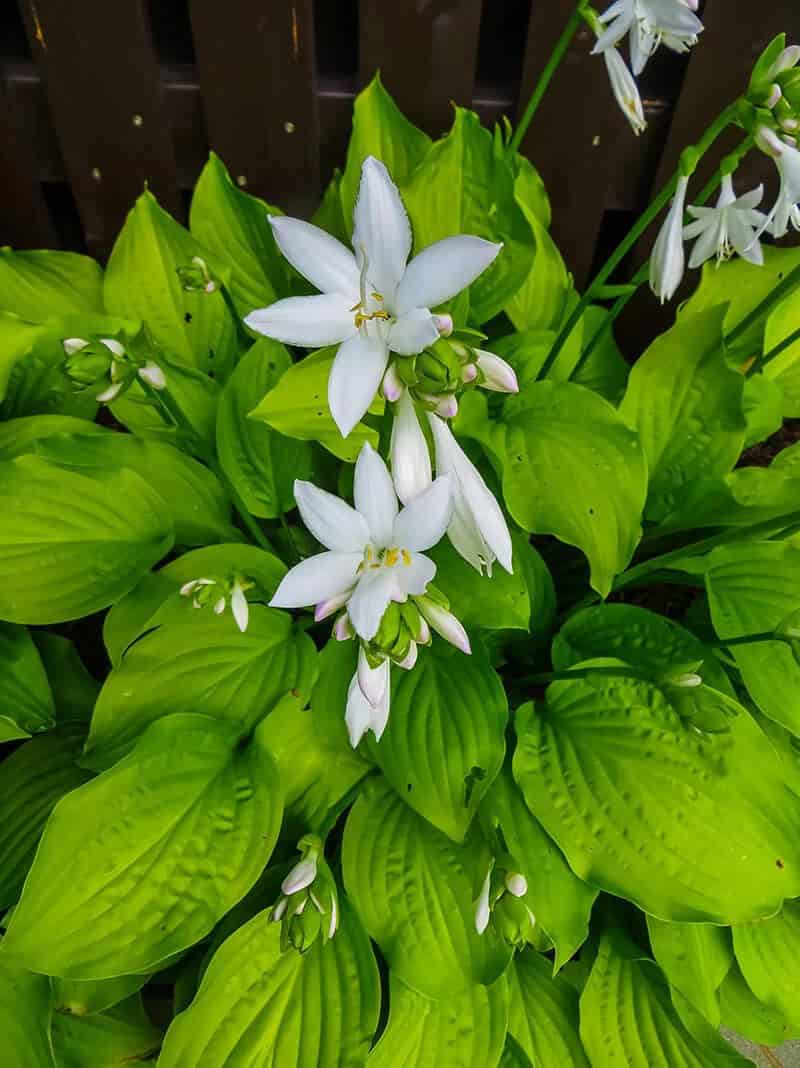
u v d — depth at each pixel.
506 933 0.38
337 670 0.48
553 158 0.66
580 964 0.50
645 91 0.63
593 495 0.46
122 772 0.42
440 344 0.31
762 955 0.49
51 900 0.40
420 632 0.34
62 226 0.79
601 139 0.65
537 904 0.43
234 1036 0.42
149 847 0.42
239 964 0.44
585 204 0.69
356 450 0.48
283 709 0.48
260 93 0.63
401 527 0.32
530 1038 0.48
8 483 0.48
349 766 0.49
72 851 0.41
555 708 0.48
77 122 0.65
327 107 0.65
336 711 0.47
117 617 0.49
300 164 0.67
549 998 0.49
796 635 0.42
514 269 0.55
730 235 0.44
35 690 0.49
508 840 0.45
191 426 0.51
